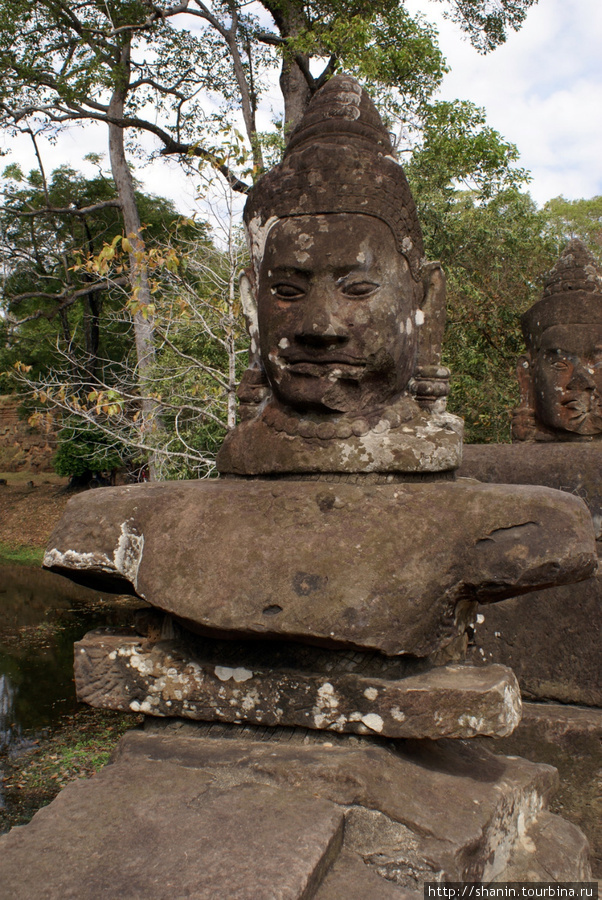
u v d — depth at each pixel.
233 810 1.92
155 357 8.81
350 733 2.25
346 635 2.11
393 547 2.23
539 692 3.62
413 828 1.95
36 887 1.61
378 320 2.52
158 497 2.55
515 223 9.61
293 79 12.62
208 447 7.76
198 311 6.83
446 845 1.90
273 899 1.56
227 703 2.38
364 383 2.57
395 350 2.57
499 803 2.16
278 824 1.85
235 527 2.38
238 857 1.70
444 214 9.17
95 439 16.58
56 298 15.73
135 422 7.19
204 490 2.55
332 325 2.46
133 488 2.71
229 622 2.20
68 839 1.79
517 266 9.57
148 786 2.06
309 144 2.64
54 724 6.62
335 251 2.49
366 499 2.37
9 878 1.64
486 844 2.05
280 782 2.08
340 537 2.28
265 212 2.73
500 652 3.71
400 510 2.32
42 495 19.41
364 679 2.22
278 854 1.71
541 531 2.19
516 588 2.20
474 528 2.24
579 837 2.44
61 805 1.95
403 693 2.16
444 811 2.04
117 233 16.98
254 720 2.34
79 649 2.55
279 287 2.59
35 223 17.20
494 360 9.72
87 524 2.51
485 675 2.27
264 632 2.18
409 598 2.15
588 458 4.25
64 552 2.48
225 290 7.08
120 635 2.62
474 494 2.31
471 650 3.76
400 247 2.63
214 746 2.29
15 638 9.45
